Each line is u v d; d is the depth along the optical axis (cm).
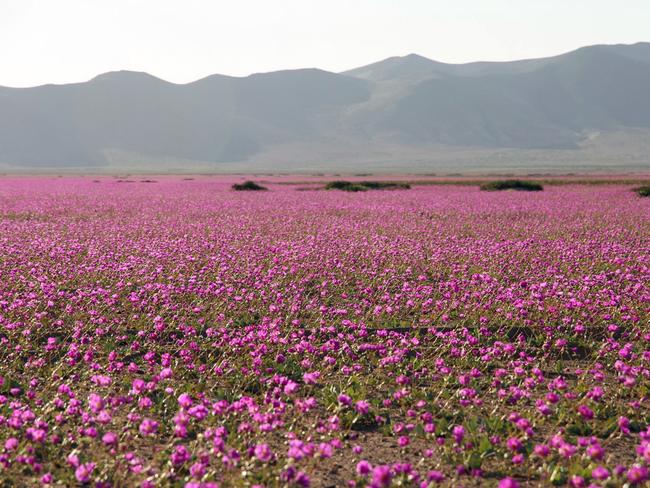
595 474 679
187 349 1140
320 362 1127
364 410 828
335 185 7194
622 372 986
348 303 1526
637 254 2161
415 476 701
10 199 4962
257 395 988
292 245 2214
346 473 759
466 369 1113
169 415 906
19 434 822
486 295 1515
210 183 9444
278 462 754
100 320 1260
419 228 2891
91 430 756
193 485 625
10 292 1482
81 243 2242
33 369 1082
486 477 753
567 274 1827
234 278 1689
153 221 3075
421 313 1438
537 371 947
